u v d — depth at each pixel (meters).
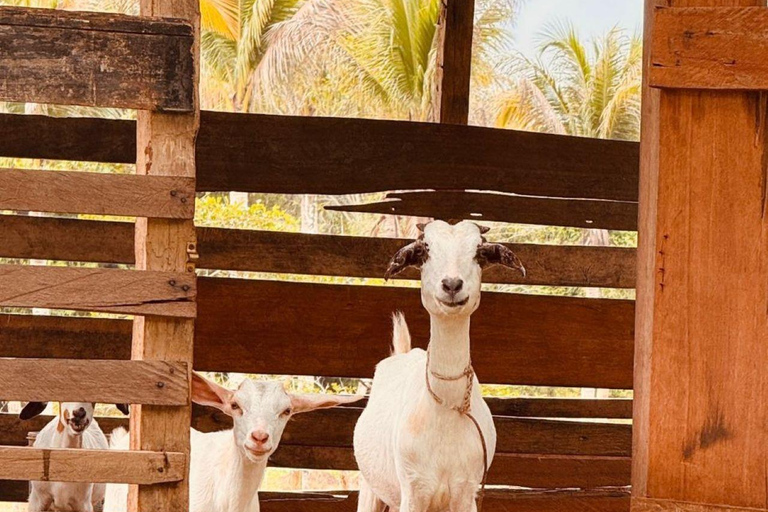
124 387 3.83
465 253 4.64
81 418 7.62
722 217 3.56
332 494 8.70
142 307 3.86
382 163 8.45
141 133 4.22
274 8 22.89
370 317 8.07
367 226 25.28
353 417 8.23
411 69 23.20
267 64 22.83
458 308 4.64
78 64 3.89
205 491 5.30
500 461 8.41
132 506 4.12
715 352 3.56
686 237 3.57
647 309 3.64
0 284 3.79
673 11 3.54
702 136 3.57
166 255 3.94
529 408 9.01
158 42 3.95
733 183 3.56
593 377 8.27
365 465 5.93
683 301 3.57
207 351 7.92
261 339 7.97
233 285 7.97
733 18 3.50
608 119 25.38
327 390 21.12
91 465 3.80
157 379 3.86
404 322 6.46
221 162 8.26
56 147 8.09
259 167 8.30
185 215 3.92
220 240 8.02
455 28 8.71
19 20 3.86
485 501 8.20
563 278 8.35
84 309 3.83
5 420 8.62
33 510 8.09
